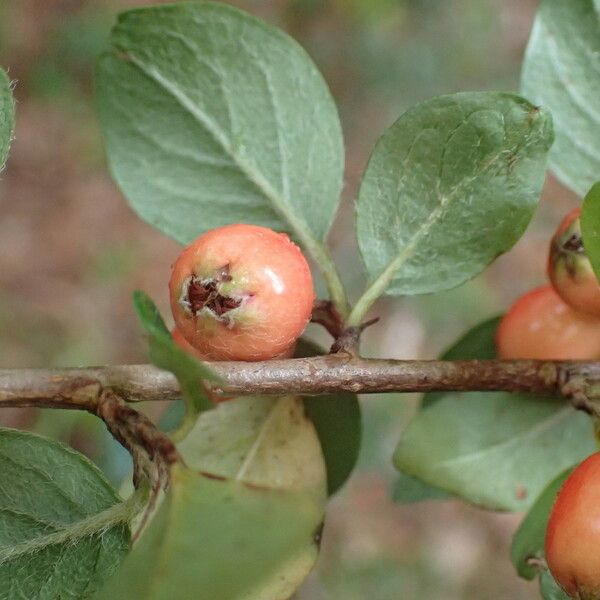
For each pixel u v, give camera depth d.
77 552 0.10
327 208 0.11
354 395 0.11
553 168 0.12
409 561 0.30
